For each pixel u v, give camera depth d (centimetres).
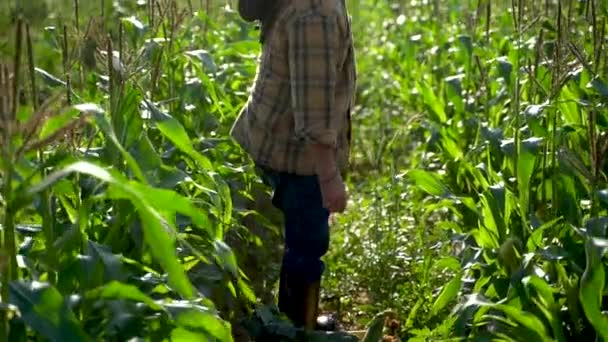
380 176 861
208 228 376
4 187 355
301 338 538
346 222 748
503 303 483
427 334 516
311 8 486
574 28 698
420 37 1017
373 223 741
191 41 782
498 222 543
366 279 687
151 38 652
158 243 346
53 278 387
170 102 646
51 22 859
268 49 517
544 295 456
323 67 486
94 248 394
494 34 909
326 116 489
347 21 502
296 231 546
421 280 640
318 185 530
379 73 1170
